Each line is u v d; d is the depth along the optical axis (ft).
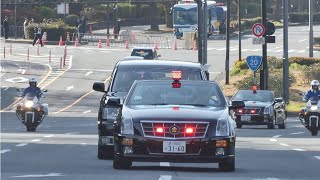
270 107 271.49
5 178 112.16
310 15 477.77
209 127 118.21
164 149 117.19
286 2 355.56
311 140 213.46
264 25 332.39
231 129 120.26
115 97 138.62
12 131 238.27
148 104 125.59
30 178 112.16
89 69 493.77
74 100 393.29
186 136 117.50
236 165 139.74
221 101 127.24
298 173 126.52
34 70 485.56
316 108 236.02
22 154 155.94
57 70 487.61
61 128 256.52
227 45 439.63
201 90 128.57
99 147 144.97
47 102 383.45
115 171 121.70
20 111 238.27
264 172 126.62
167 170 124.77
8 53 565.53
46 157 150.00
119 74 151.74
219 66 513.45
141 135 118.01
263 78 335.06
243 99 279.08
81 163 137.80
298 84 428.97
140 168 126.72
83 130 246.27
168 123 117.91
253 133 246.88
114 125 128.26
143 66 153.28
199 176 116.37
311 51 480.23
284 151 173.88
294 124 301.43
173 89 128.57
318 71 428.15
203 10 449.89
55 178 112.06
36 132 233.96
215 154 118.21
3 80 447.01
